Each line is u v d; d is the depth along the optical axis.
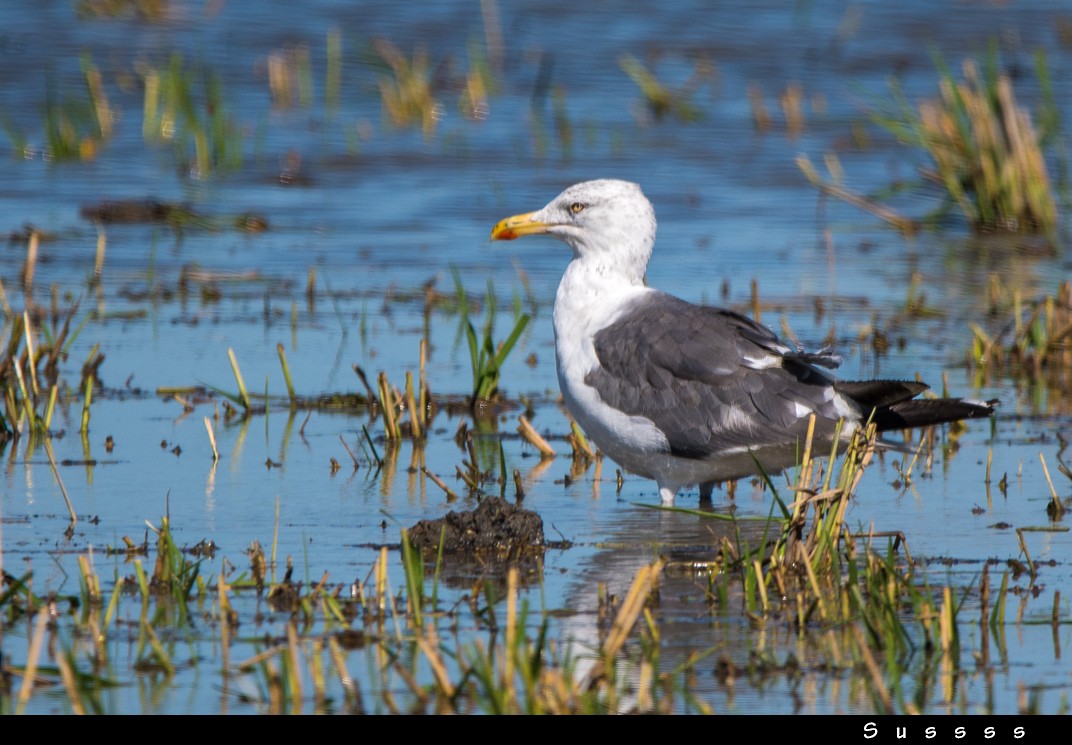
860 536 9.94
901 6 36.12
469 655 7.72
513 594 7.64
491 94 29.72
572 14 35.44
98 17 34.03
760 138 26.86
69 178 24.08
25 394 12.86
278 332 16.39
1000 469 11.96
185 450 12.40
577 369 11.05
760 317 16.92
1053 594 9.00
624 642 8.18
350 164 25.22
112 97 28.95
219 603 8.60
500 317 17.28
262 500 11.03
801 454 10.43
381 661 7.89
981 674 7.82
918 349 15.83
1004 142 21.80
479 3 35.94
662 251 20.17
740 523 10.63
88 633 8.22
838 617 8.57
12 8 34.44
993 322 16.92
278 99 29.03
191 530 10.25
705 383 10.48
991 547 9.92
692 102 29.16
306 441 12.78
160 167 25.00
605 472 12.12
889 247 20.66
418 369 15.08
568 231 11.48
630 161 25.33
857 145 26.38
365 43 32.59
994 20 34.97
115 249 19.97
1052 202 21.62
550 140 26.72
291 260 19.72
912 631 8.41
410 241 20.84
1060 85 29.39
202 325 16.61
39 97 28.62
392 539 10.08
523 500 11.22
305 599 8.55
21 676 7.68
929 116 22.78
